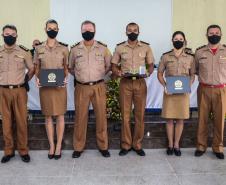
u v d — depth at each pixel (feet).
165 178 12.59
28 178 12.70
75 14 25.57
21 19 25.59
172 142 15.07
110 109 16.33
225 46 14.23
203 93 14.42
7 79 13.64
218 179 12.46
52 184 12.18
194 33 25.75
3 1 25.45
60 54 14.08
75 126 14.74
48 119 14.49
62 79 13.70
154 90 17.79
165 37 25.91
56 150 14.73
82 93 14.33
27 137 14.60
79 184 12.16
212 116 15.46
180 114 14.46
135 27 14.11
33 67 14.10
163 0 25.58
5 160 14.26
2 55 13.64
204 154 15.01
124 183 12.21
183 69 14.39
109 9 25.61
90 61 14.12
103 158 14.64
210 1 25.48
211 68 14.10
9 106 13.94
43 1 25.44
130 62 14.26
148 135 15.88
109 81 16.34
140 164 13.92
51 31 13.82
